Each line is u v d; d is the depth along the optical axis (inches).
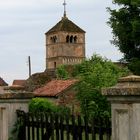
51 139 356.2
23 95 411.8
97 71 1606.8
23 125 399.9
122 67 1892.2
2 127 419.2
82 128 317.7
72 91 2169.0
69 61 4712.1
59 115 348.2
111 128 285.3
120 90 268.2
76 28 4783.5
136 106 260.5
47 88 2381.9
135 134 260.1
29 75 3161.9
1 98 414.3
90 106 1418.6
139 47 2064.5
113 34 2110.0
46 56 4845.0
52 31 4785.9
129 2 2047.2
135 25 1932.8
